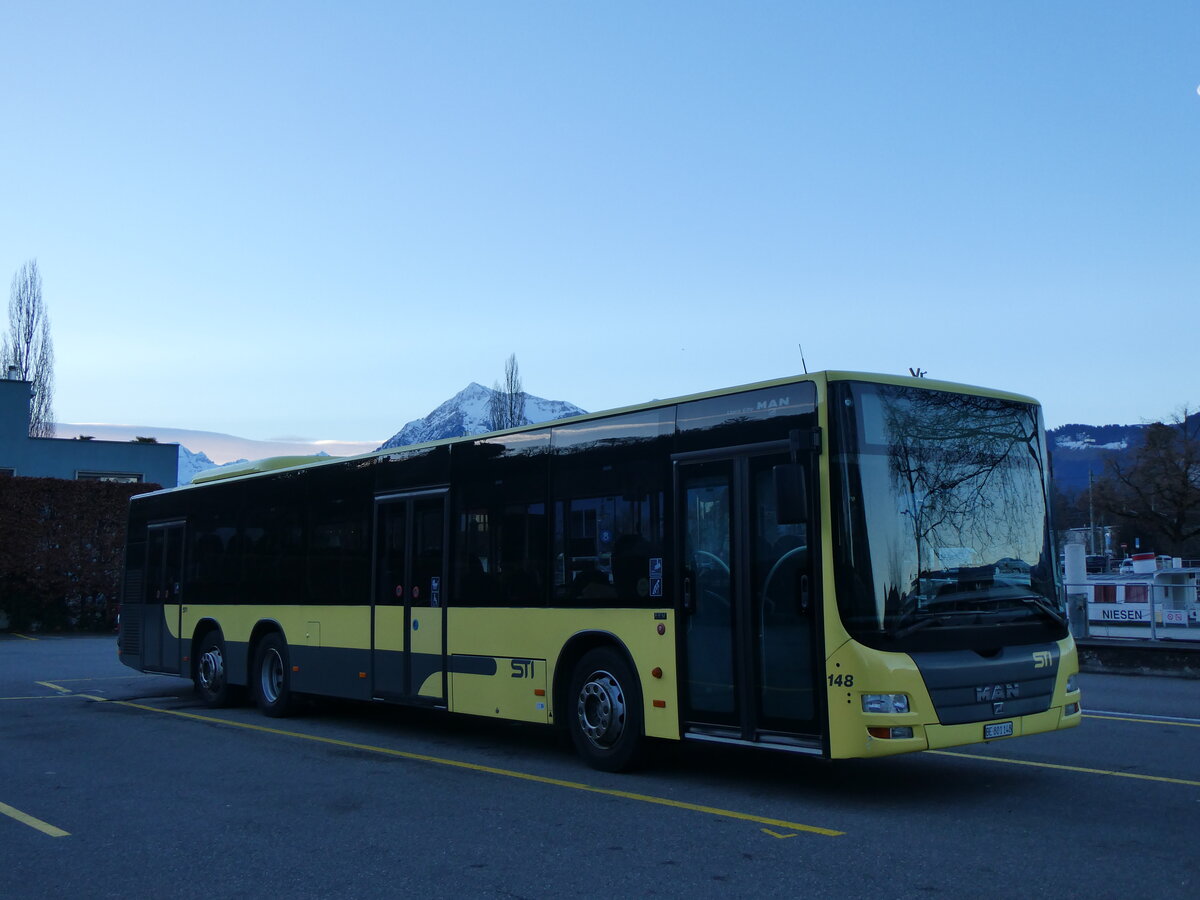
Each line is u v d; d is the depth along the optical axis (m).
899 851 6.51
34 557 32.31
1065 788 8.40
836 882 5.88
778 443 7.98
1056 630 8.40
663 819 7.48
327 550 12.90
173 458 41.31
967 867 6.13
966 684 7.58
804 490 7.57
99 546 33.34
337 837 7.09
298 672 13.26
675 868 6.22
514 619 10.13
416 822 7.50
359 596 12.25
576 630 9.48
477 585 10.60
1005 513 8.38
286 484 13.82
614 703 9.20
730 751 10.41
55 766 9.93
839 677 7.38
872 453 7.75
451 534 11.02
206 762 10.12
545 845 6.80
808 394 7.85
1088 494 81.38
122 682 18.72
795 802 8.00
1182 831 6.96
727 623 8.22
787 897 5.63
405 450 11.82
